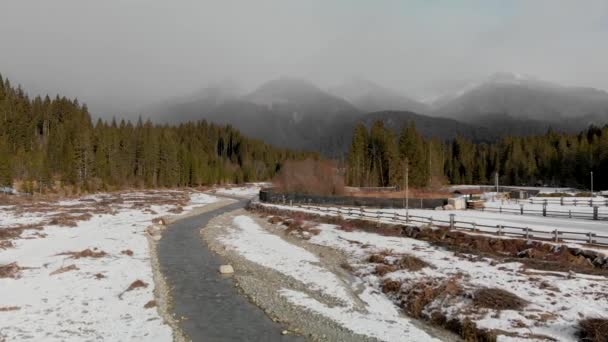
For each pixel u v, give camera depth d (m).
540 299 20.33
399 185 103.12
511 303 19.83
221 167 173.38
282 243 40.75
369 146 121.31
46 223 45.56
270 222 55.56
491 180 159.88
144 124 183.50
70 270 26.62
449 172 162.50
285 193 78.19
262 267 31.28
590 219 44.25
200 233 47.41
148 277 26.52
